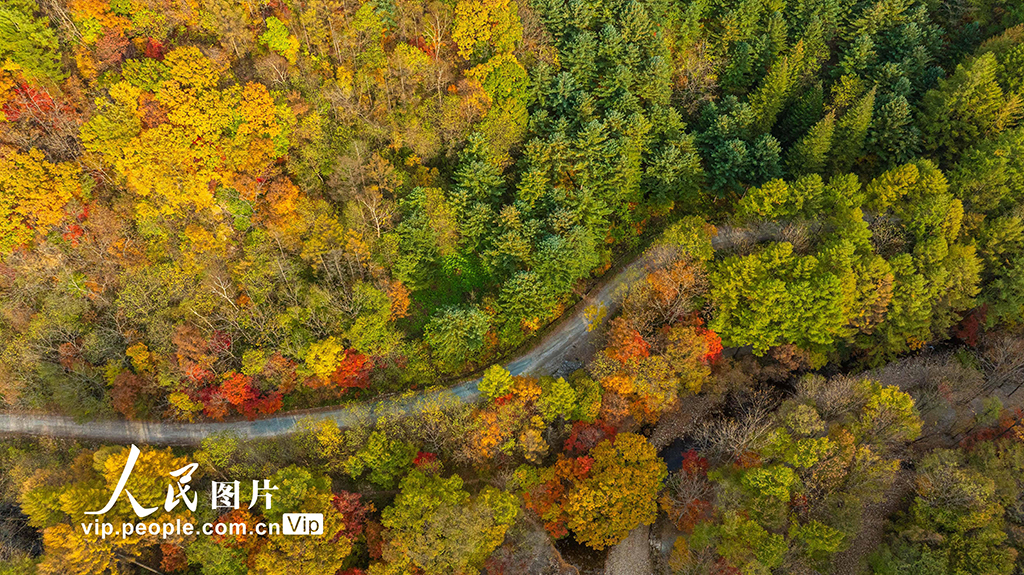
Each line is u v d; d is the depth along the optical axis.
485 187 78.69
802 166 84.56
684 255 72.44
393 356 71.75
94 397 69.19
